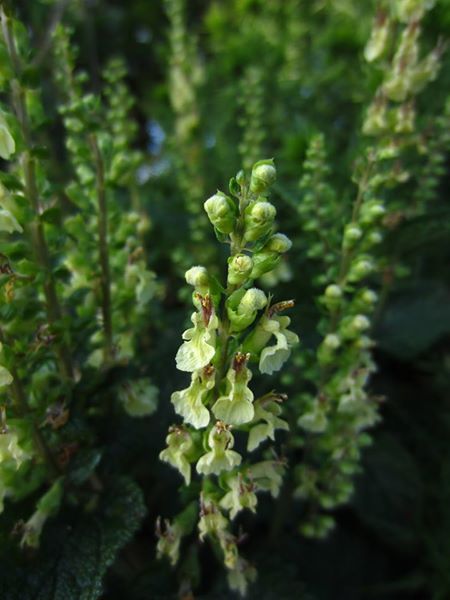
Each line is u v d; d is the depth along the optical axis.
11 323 0.09
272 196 0.16
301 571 0.14
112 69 0.15
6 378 0.08
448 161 0.20
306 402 0.11
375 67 0.12
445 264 0.19
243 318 0.07
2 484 0.09
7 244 0.09
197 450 0.08
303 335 0.13
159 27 0.29
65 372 0.10
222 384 0.08
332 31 0.23
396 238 0.14
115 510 0.10
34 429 0.09
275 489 0.09
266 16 0.24
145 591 0.11
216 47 0.24
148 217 0.16
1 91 0.09
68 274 0.11
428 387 0.17
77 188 0.11
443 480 0.14
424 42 0.17
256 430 0.08
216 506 0.08
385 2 0.12
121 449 0.11
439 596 0.13
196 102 0.20
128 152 0.15
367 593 0.14
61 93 0.14
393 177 0.12
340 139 0.19
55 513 0.10
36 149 0.09
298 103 0.21
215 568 0.12
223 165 0.18
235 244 0.07
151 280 0.11
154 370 0.12
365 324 0.10
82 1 0.21
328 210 0.12
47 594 0.09
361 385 0.10
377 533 0.14
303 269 0.14
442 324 0.16
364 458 0.15
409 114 0.12
